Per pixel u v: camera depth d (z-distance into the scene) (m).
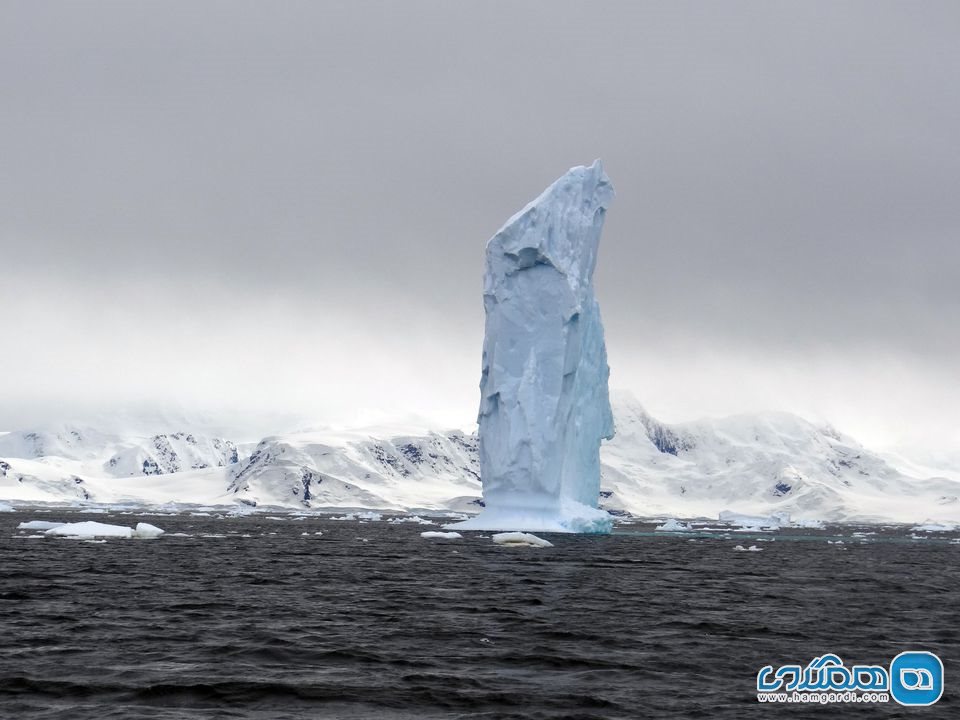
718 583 63.47
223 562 72.44
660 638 40.16
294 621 42.59
